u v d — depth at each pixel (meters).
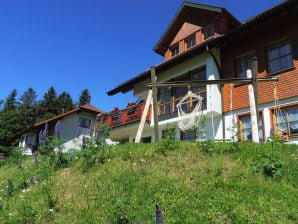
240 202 7.05
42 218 7.68
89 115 38.47
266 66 15.23
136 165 9.88
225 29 18.66
